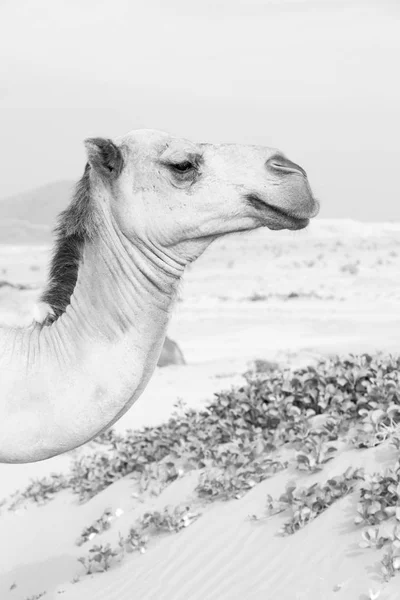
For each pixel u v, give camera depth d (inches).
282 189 241.8
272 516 331.3
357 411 371.6
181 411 722.2
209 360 1075.3
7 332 253.3
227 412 429.7
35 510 463.8
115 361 242.8
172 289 250.2
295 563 296.2
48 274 257.9
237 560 316.2
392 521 289.6
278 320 1467.8
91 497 448.1
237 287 2036.2
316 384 408.5
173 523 363.9
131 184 245.6
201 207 243.1
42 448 239.5
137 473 438.0
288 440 377.7
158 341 249.4
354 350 914.1
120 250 247.1
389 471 300.5
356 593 268.4
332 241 3203.7
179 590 316.8
